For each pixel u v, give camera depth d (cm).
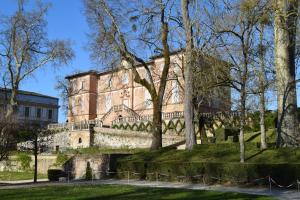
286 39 2367
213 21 2448
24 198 1691
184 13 2777
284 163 2034
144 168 2720
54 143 5716
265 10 2145
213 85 2828
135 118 5669
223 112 3953
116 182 2586
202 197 1689
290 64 2462
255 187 2077
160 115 3183
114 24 3184
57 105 9769
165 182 2503
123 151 4238
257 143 2855
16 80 4491
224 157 2475
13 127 2877
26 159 4550
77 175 3275
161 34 3169
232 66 2533
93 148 4991
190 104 2892
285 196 1695
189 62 2728
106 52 3209
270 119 3666
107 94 7119
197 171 2394
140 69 6184
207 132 4184
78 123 5647
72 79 7750
